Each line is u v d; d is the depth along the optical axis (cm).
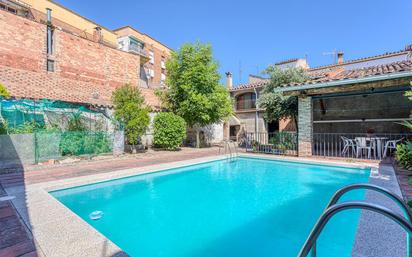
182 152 1557
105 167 942
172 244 409
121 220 511
